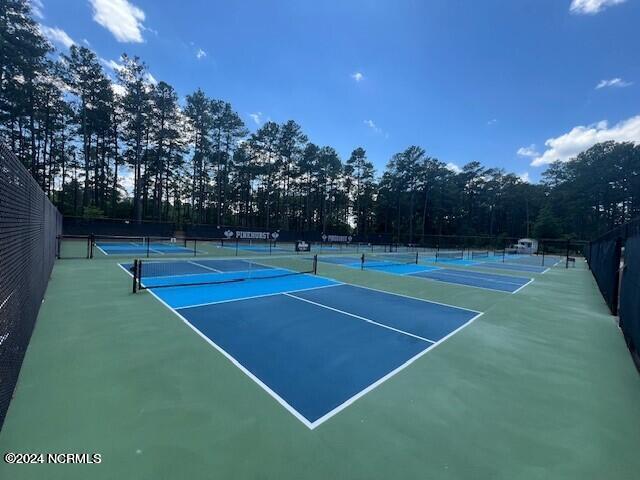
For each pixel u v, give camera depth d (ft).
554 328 21.26
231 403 10.40
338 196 179.42
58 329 16.57
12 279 10.32
